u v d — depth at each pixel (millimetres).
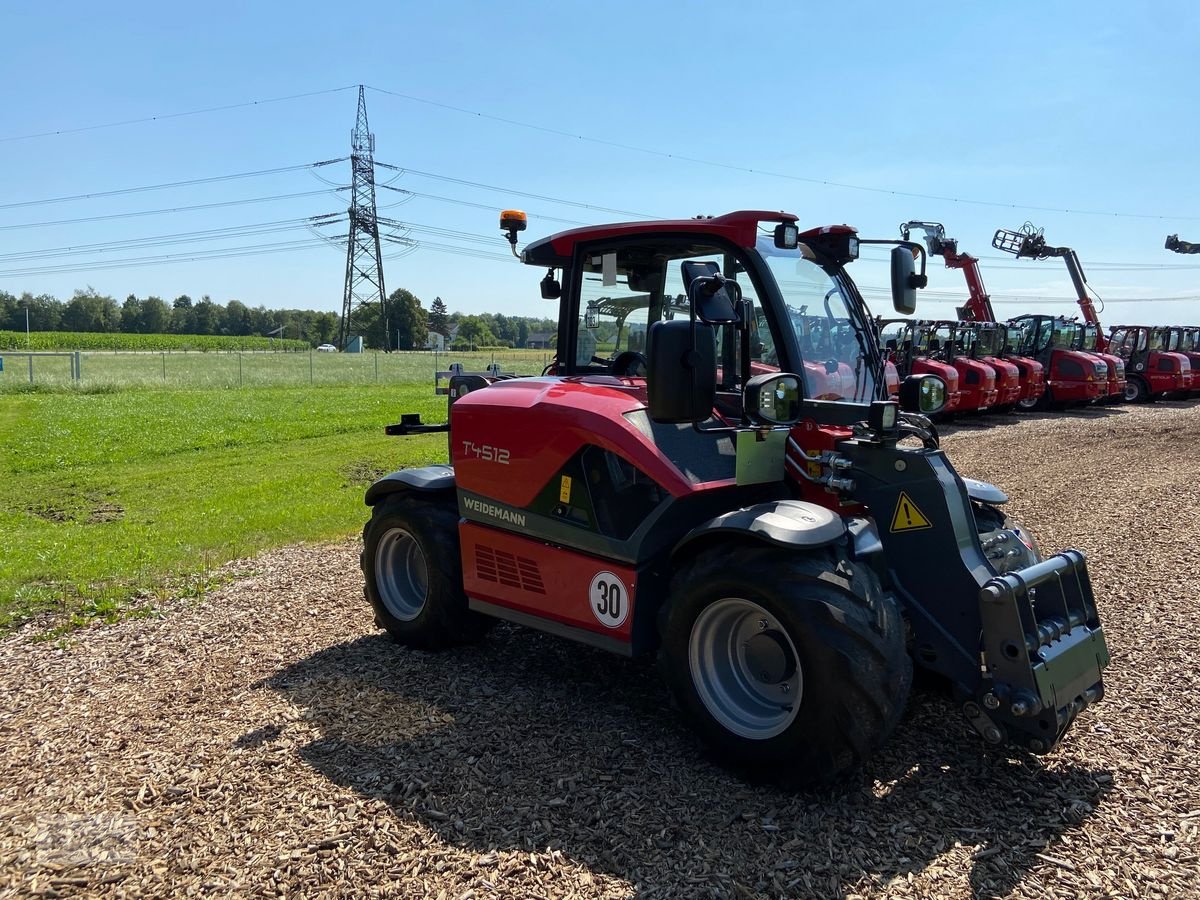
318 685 4379
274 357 50250
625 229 4340
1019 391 19562
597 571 3895
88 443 13484
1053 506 8914
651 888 2777
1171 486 10094
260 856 2936
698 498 3670
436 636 4742
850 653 3057
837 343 4137
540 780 3420
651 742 3754
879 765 3549
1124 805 3297
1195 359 24016
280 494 9766
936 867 2904
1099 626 3609
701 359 3275
